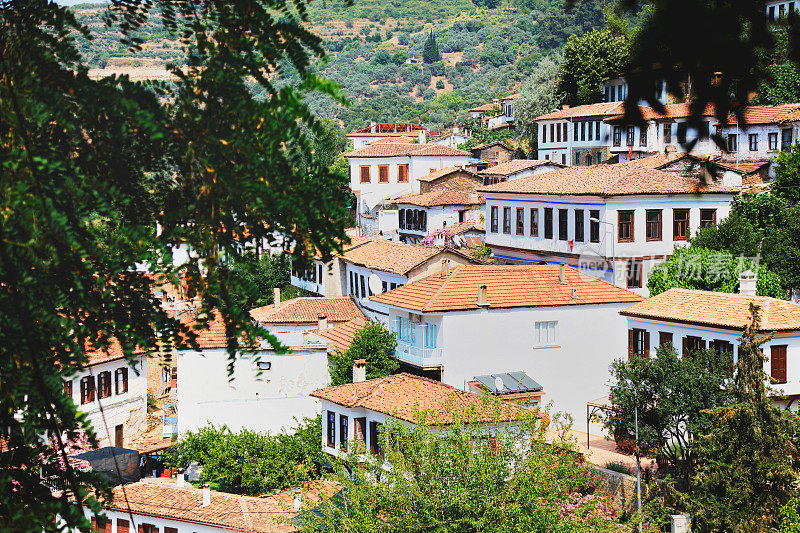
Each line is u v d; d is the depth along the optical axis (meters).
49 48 7.44
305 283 77.12
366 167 107.38
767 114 67.00
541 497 28.39
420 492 27.83
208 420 49.41
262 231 7.70
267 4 7.83
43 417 7.36
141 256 7.37
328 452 45.03
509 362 51.12
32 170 6.80
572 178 63.75
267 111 7.28
